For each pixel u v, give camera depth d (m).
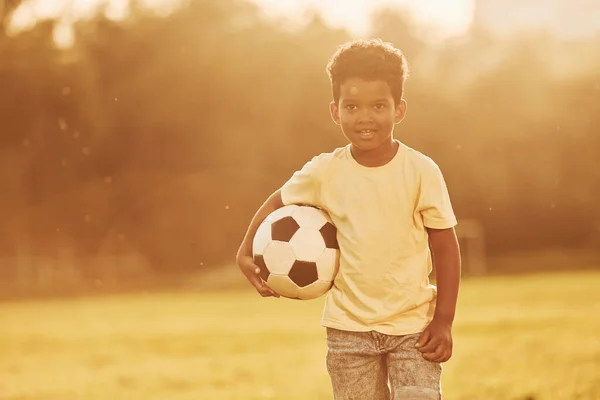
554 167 38.94
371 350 3.29
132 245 37.91
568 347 9.02
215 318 16.42
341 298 3.37
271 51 37.66
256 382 7.77
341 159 3.42
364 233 3.29
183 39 37.34
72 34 36.97
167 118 37.16
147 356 10.49
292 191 3.56
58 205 37.12
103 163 37.47
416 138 38.41
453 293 3.25
